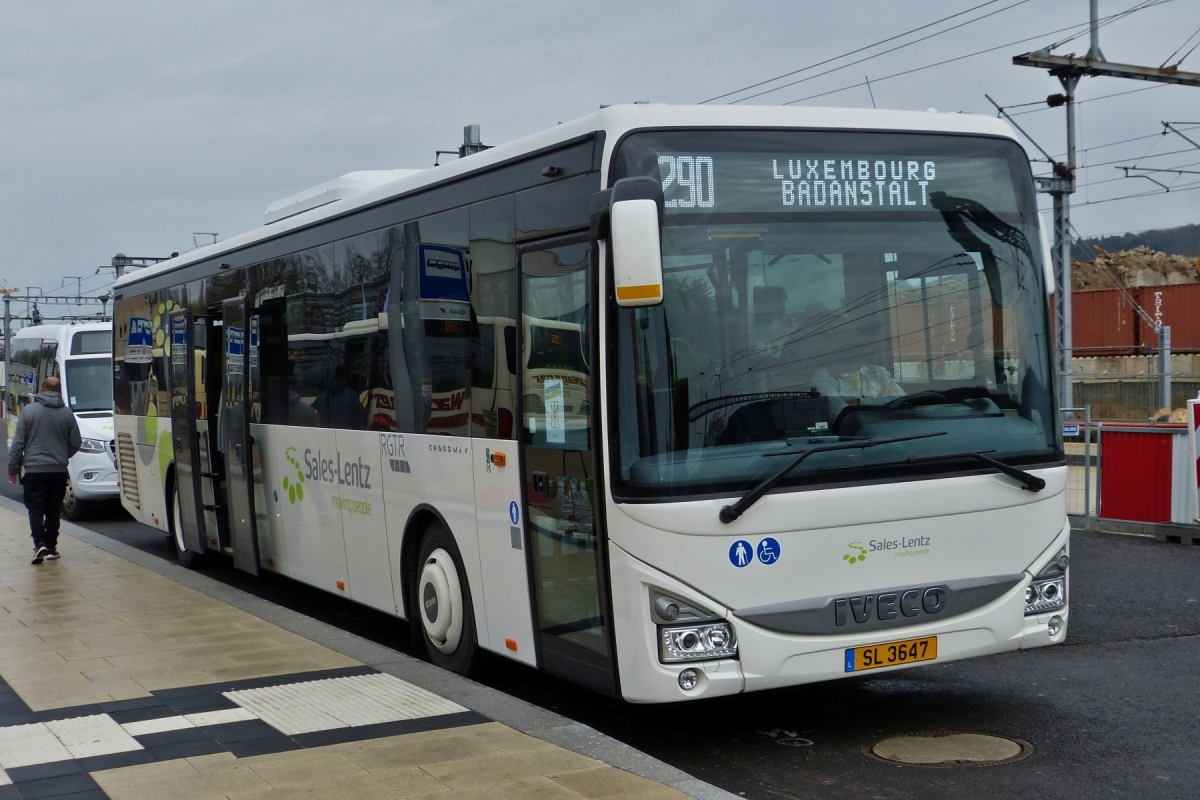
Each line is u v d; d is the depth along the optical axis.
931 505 6.09
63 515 19.69
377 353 8.52
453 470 7.46
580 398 6.08
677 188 5.94
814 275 6.08
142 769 5.40
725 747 6.34
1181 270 66.75
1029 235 6.61
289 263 10.09
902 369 6.16
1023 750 6.11
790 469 5.73
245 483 10.92
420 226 7.96
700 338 5.83
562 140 6.40
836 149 6.24
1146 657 8.11
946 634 6.09
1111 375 29.73
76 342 20.53
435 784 5.11
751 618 5.73
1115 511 13.79
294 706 6.45
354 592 9.02
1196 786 5.52
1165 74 27.94
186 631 8.59
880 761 6.01
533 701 7.38
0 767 5.49
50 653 7.93
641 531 5.70
